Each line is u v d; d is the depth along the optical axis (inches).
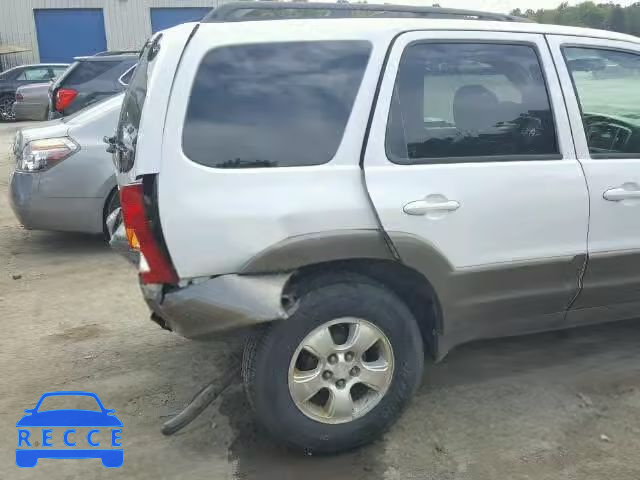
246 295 102.5
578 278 126.3
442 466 111.2
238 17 111.7
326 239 105.6
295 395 108.8
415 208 110.0
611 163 127.0
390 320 112.7
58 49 1015.6
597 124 129.3
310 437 110.7
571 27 131.3
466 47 119.8
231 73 105.9
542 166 121.2
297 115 107.9
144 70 118.6
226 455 116.3
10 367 151.0
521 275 121.0
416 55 115.9
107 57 351.3
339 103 109.9
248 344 109.0
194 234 101.6
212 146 103.4
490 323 122.7
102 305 191.5
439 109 116.7
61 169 223.9
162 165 101.0
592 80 129.7
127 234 108.8
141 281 108.0
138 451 118.1
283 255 104.0
